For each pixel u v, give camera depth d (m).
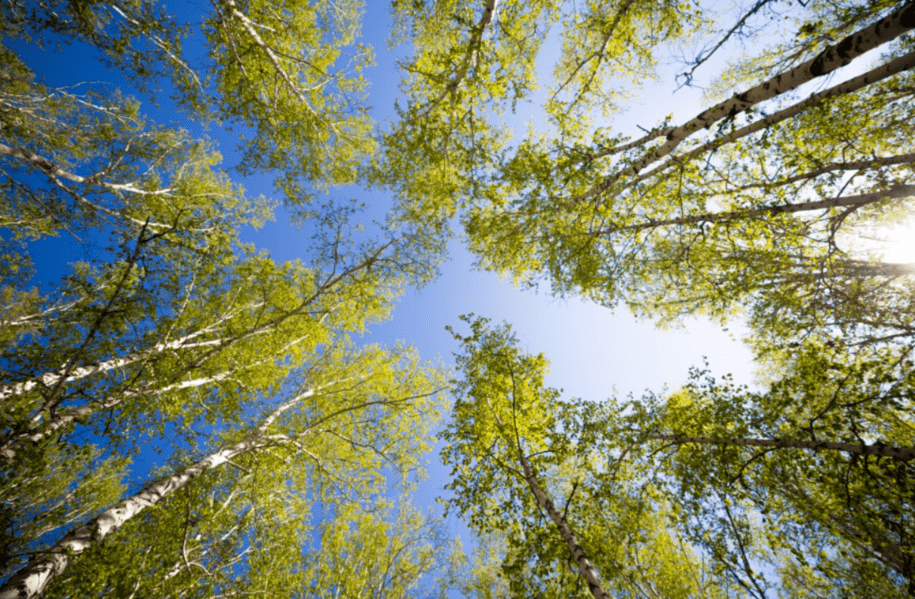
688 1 6.85
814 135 6.71
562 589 5.49
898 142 6.83
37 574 3.49
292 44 9.88
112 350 4.93
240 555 7.84
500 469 6.55
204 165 13.73
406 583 11.28
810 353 6.61
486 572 13.40
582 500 6.71
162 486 5.62
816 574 8.02
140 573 5.89
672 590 7.91
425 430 11.38
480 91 8.48
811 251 7.18
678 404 8.09
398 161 10.26
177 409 6.80
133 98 11.42
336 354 12.42
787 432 5.96
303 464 9.79
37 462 3.71
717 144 5.89
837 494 5.27
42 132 9.58
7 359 4.15
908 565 4.77
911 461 4.64
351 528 10.89
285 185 10.63
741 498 6.07
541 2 8.41
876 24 3.71
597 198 7.76
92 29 7.47
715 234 7.23
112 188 10.05
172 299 5.61
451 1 8.33
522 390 7.34
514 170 8.12
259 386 10.22
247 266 10.23
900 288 7.60
